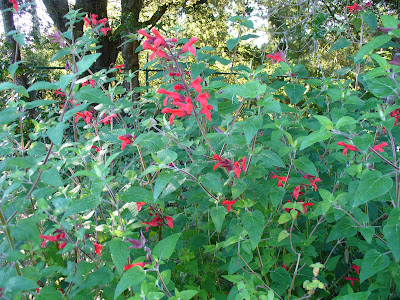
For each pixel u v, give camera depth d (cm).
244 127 213
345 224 243
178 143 262
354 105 337
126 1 1348
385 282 238
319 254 330
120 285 176
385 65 204
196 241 287
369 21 428
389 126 209
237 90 221
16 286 148
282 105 298
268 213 279
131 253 250
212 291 275
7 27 650
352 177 314
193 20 1869
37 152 256
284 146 261
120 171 425
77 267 219
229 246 260
